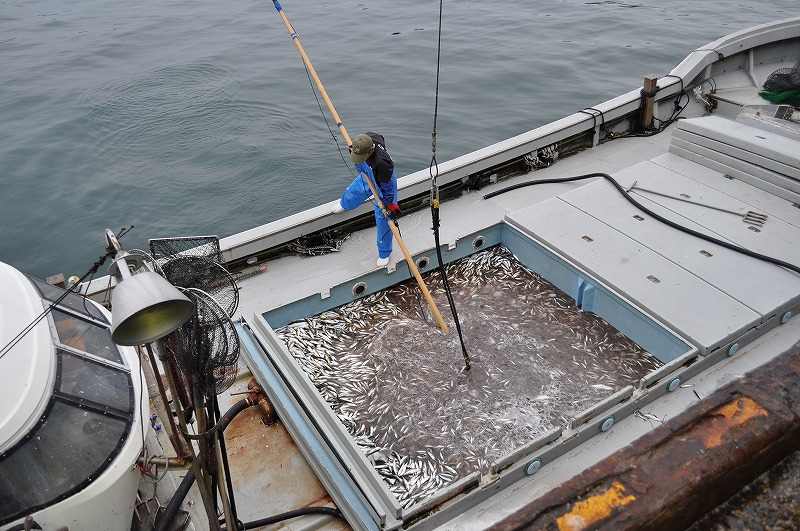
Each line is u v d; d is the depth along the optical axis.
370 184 7.20
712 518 3.03
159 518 4.98
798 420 2.77
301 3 30.48
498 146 9.80
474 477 5.03
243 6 30.42
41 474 4.07
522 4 28.36
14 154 16.27
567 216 7.92
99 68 22.05
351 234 8.92
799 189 7.70
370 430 5.87
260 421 6.39
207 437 4.14
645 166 8.94
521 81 19.09
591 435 5.64
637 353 6.60
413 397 6.19
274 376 6.25
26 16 29.89
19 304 4.56
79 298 5.25
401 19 26.53
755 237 7.29
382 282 7.68
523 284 7.71
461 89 18.75
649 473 2.64
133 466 4.55
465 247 8.09
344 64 21.25
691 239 7.33
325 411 5.43
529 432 5.75
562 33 23.48
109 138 16.97
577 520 2.50
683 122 8.91
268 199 14.24
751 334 6.37
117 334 3.31
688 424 2.80
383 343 6.85
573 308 7.29
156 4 31.70
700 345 5.97
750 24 23.84
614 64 20.19
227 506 4.44
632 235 7.46
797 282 6.63
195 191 14.62
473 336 6.92
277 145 16.30
